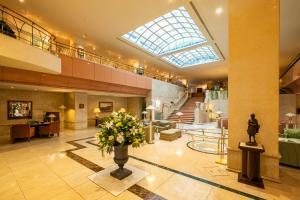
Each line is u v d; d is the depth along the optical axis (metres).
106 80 9.86
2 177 3.44
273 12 3.29
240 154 3.61
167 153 5.16
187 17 9.30
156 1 6.39
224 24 7.93
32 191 2.88
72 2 6.47
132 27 8.57
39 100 9.70
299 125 10.66
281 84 15.27
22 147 5.93
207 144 6.49
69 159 4.57
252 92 3.48
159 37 11.87
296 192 2.82
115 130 3.13
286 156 4.14
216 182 3.18
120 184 3.09
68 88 8.46
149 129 6.71
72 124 10.21
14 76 6.21
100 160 4.48
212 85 24.38
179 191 2.86
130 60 14.53
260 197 2.67
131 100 15.52
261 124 3.37
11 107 8.59
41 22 8.06
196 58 15.95
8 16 7.52
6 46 4.53
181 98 17.92
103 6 6.72
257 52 3.44
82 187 3.00
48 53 6.18
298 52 11.01
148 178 3.35
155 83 14.41
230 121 3.73
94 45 11.08
